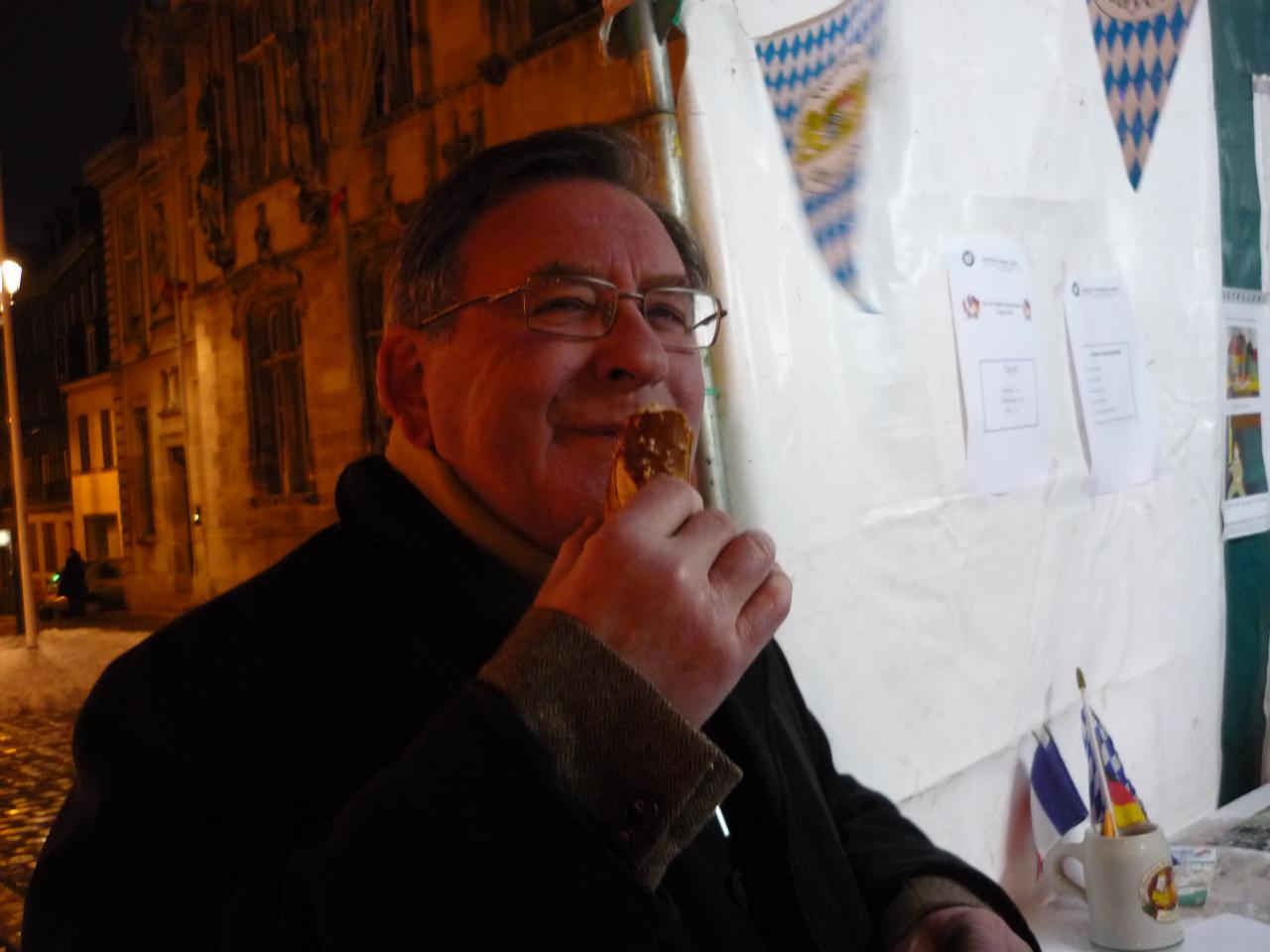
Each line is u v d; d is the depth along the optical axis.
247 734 0.86
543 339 0.94
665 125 1.46
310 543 1.06
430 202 1.04
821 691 1.65
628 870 0.67
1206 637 2.69
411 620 0.95
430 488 1.04
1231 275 2.82
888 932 1.17
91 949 0.76
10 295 5.84
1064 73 2.26
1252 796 2.78
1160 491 2.53
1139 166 2.48
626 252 0.99
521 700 0.69
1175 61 2.59
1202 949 1.76
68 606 6.11
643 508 0.76
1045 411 2.16
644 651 0.72
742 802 1.06
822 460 1.68
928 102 1.92
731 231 1.55
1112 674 2.35
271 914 0.73
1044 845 2.09
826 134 1.71
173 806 0.82
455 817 0.65
